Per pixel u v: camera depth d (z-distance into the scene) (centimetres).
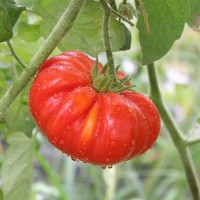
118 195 98
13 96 37
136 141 36
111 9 36
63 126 35
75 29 42
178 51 106
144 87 95
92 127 35
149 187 101
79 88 36
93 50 43
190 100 102
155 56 43
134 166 108
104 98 36
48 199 102
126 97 37
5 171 49
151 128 37
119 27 41
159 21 42
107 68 37
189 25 48
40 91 36
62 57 38
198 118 54
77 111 35
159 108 52
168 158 105
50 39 36
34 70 36
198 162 101
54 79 36
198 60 108
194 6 47
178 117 108
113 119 35
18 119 50
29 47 48
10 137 50
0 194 50
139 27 42
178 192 95
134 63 96
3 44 48
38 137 62
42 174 108
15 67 50
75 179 112
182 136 53
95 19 41
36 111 36
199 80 107
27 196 49
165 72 104
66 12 35
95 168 96
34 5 42
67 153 36
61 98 35
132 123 35
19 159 49
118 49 42
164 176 112
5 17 38
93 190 106
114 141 35
